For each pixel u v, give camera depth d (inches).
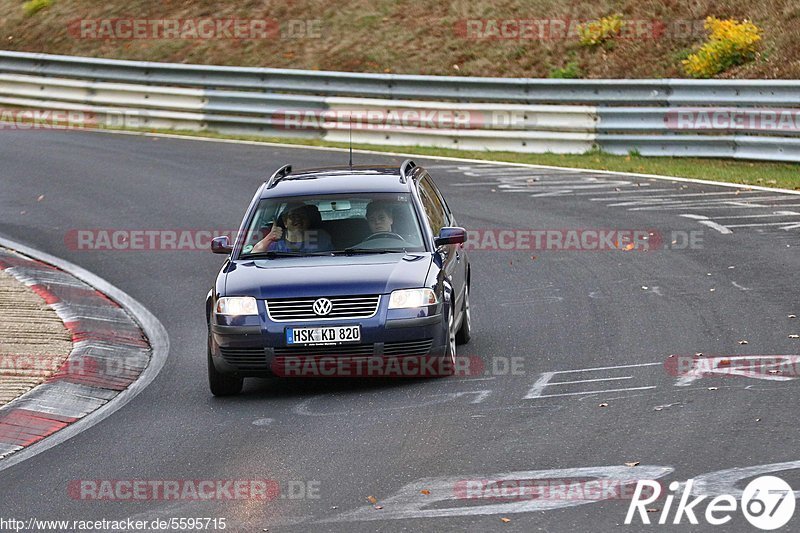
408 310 1029.2
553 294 1439.5
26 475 843.4
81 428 987.9
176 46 3395.7
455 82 2659.9
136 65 2965.1
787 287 1369.3
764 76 2635.3
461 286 1203.9
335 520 695.7
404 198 1162.6
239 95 2829.7
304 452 852.6
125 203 2138.3
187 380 1152.2
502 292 1476.4
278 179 1230.9
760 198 1958.7
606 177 2229.3
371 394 1032.2
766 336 1152.2
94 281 1640.0
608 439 836.0
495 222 1882.4
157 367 1218.6
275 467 818.2
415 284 1042.7
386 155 2529.5
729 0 2989.7
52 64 3083.2
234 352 1032.8
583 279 1507.1
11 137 2856.8
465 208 1994.3
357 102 2714.1
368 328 1020.5
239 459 846.5
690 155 2378.2
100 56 3427.7
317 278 1045.8
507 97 2618.1
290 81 2819.9
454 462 802.8
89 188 2271.2
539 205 1999.3
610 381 1018.1
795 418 856.9
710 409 899.4
